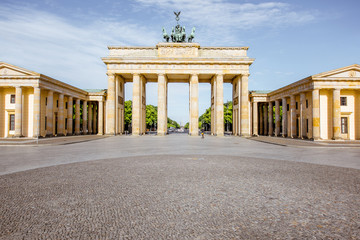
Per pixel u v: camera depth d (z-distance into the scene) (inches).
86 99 3255.4
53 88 2465.6
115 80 2982.3
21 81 2202.3
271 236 283.4
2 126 2343.8
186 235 284.4
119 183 518.6
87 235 284.5
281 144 1625.2
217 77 2950.3
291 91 2485.2
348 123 2182.6
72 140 1969.7
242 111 2928.2
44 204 389.1
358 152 1194.0
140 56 3043.8
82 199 412.8
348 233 292.4
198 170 660.7
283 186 497.7
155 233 289.4
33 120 2249.0
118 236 281.7
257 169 682.8
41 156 992.9
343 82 2050.9
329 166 751.7
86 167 714.8
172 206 378.6
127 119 5103.3
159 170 660.1
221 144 1668.3
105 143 1737.2
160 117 2935.5
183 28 3201.3
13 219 331.0
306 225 313.9
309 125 2290.8
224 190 464.8
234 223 318.0
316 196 432.1
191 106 2962.6
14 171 664.4
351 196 433.4
